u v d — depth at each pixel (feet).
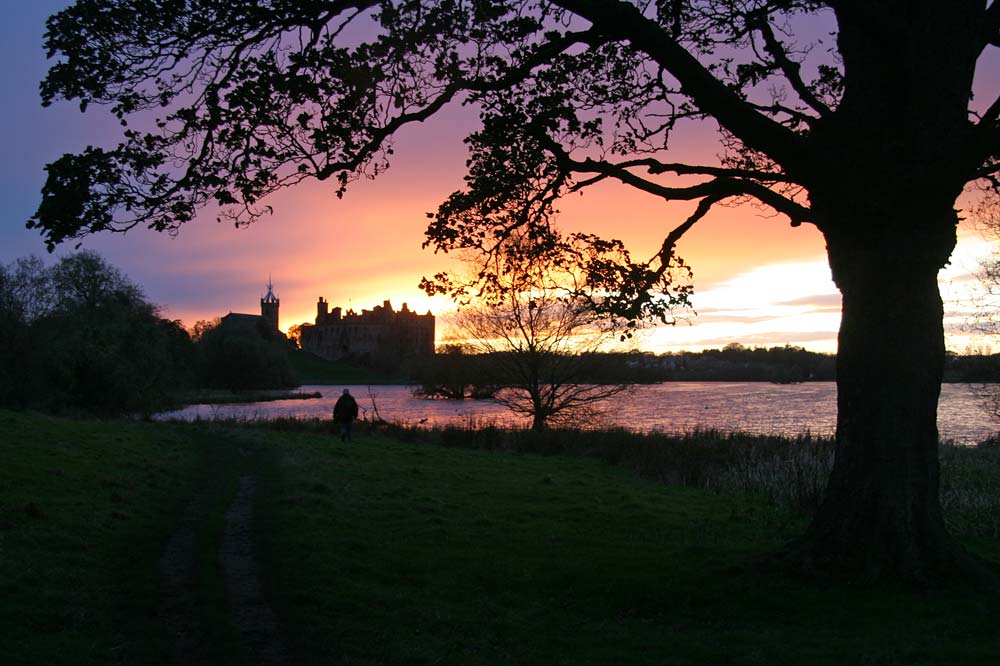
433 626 24.58
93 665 20.49
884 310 26.78
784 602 24.95
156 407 186.09
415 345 470.39
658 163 31.12
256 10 27.45
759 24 34.12
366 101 29.53
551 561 32.58
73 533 33.81
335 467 62.44
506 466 69.56
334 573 30.12
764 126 26.89
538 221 35.65
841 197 27.30
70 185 26.45
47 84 26.76
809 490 47.57
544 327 114.11
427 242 36.40
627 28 26.63
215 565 30.45
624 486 57.41
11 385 157.69
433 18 27.94
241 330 418.10
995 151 24.85
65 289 183.01
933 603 24.09
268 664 21.09
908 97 26.11
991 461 66.28
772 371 386.52
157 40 27.63
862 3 24.79
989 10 27.04
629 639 23.15
